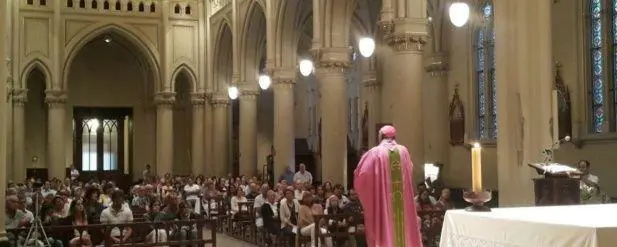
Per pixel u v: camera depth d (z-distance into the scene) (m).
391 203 8.48
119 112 41.31
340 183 22.73
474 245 5.44
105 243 12.45
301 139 41.47
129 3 37.25
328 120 22.86
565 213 5.39
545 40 10.57
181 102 41.56
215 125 36.47
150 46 37.41
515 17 10.63
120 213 14.06
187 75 37.47
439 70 26.47
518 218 5.00
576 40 19.75
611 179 18.52
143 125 41.28
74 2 36.25
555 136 10.48
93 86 40.59
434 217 13.34
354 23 32.88
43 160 38.91
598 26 19.39
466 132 25.14
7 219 13.90
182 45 37.31
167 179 29.56
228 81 36.53
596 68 19.48
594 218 4.94
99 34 36.75
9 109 32.22
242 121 32.66
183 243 13.16
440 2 26.06
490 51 24.28
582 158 19.52
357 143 35.59
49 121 35.25
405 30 17.30
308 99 42.31
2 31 11.38
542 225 4.72
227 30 35.31
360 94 33.84
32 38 35.03
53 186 24.22
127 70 41.31
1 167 11.18
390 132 8.78
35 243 11.35
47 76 35.25
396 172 8.55
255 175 32.53
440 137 26.36
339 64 22.91
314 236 14.28
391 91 17.69
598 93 19.39
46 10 35.31
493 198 20.58
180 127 41.50
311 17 33.09
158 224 13.08
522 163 10.45
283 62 27.77
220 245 18.77
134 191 22.25
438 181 23.64
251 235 19.16
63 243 13.07
